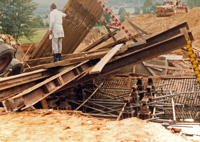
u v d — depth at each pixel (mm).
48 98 11445
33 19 55500
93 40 42219
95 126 4391
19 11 52375
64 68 9195
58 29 9094
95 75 11234
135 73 17203
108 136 3904
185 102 13930
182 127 9172
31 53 13711
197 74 8695
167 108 12766
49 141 3732
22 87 7586
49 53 12875
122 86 14977
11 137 3883
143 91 14070
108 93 14422
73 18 12289
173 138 3908
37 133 4062
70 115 5145
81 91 14852
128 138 3812
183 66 21844
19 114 5191
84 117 4992
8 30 51906
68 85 11422
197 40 36844
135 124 4410
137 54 10516
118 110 12719
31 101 6043
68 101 13141
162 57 20125
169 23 50438
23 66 10250
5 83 6594
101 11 12953
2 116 5051
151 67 19812
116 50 9250
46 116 5043
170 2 57469
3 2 51500
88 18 12805
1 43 8789
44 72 8781
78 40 13273
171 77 16297
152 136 3908
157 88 15711
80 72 9617
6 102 5340
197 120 12289
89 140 3764
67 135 3971
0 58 8680
